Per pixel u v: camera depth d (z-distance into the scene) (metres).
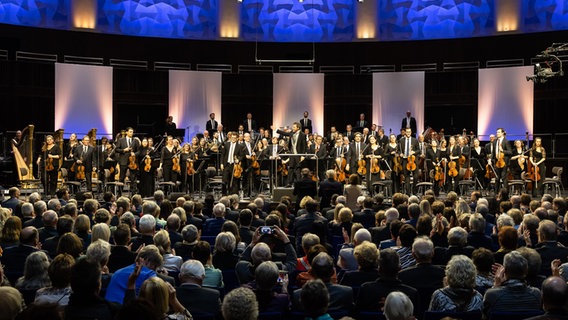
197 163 19.80
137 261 5.41
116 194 18.62
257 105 26.67
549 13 25.66
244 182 19.11
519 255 5.12
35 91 24.23
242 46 27.52
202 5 27.61
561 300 4.09
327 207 12.86
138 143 18.70
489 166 18.86
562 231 8.48
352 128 23.16
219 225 9.63
